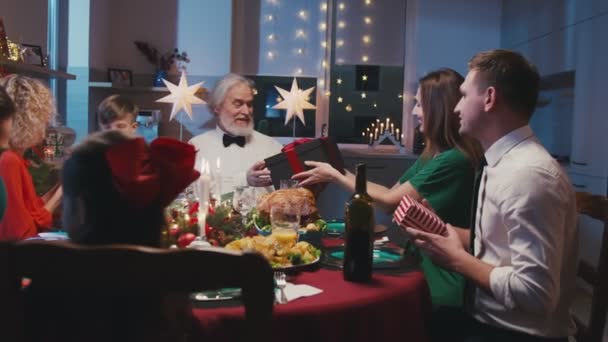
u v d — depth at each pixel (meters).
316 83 5.72
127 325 1.02
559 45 4.48
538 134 4.93
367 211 1.74
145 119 4.95
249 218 2.26
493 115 1.71
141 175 1.04
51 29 4.52
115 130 1.09
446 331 2.04
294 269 1.81
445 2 5.70
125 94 5.17
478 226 1.76
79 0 4.63
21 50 3.37
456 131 2.35
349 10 5.76
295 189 2.24
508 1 5.51
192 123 5.18
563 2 4.41
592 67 3.97
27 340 1.02
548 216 1.55
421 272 1.88
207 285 0.99
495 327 1.73
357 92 5.84
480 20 5.71
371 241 1.75
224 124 3.46
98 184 1.03
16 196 2.02
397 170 5.39
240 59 5.62
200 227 1.99
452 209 2.29
